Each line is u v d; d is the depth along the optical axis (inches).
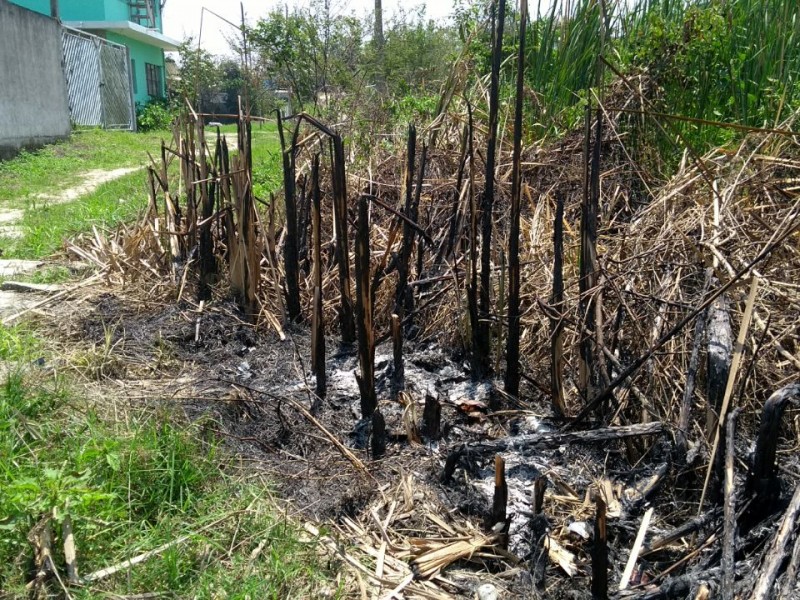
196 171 191.2
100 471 107.4
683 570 95.4
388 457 122.3
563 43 244.5
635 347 130.9
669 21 237.3
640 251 144.1
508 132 220.7
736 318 121.1
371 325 128.7
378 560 99.0
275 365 157.2
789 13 229.3
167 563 92.4
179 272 190.7
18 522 93.9
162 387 141.3
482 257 142.3
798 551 78.4
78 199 358.3
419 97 298.5
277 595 91.4
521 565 100.7
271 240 173.8
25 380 133.8
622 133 199.5
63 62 635.5
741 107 220.1
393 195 204.7
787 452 110.9
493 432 130.2
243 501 106.7
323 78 363.6
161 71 1206.3
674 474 109.8
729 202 136.3
